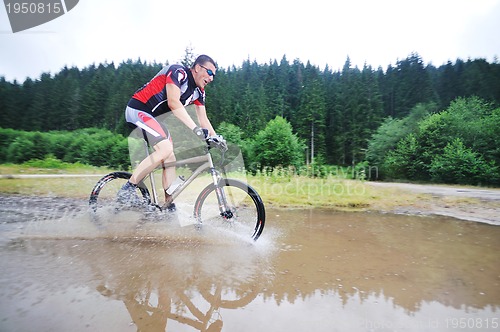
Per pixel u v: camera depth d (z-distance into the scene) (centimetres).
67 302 139
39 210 342
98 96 5984
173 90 254
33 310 131
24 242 228
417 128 4084
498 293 165
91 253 209
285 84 8288
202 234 262
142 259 201
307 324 130
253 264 201
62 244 226
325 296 157
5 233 250
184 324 127
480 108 4128
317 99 5638
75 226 272
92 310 134
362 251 236
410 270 197
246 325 128
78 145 3703
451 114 3969
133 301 144
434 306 149
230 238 256
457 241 270
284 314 138
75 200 421
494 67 5462
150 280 169
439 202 510
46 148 3684
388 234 293
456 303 153
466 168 3017
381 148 4394
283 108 7100
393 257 223
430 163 3631
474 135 3566
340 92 6281
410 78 6069
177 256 210
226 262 203
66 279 164
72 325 121
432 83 5956
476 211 439
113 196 286
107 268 183
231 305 145
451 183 3156
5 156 3597
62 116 5844
